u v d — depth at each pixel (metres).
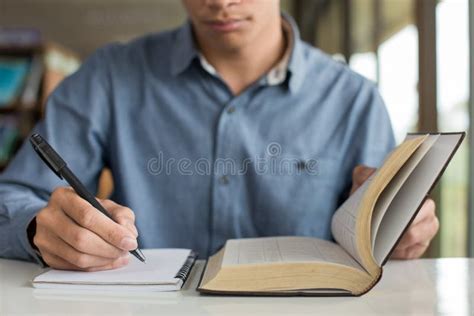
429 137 0.70
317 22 5.02
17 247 0.86
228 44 1.06
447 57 1.94
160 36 1.25
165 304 0.61
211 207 1.12
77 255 0.71
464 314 0.56
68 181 0.74
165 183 1.14
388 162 0.67
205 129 1.14
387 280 0.72
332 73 1.21
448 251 1.97
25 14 5.54
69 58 4.34
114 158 1.17
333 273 0.64
